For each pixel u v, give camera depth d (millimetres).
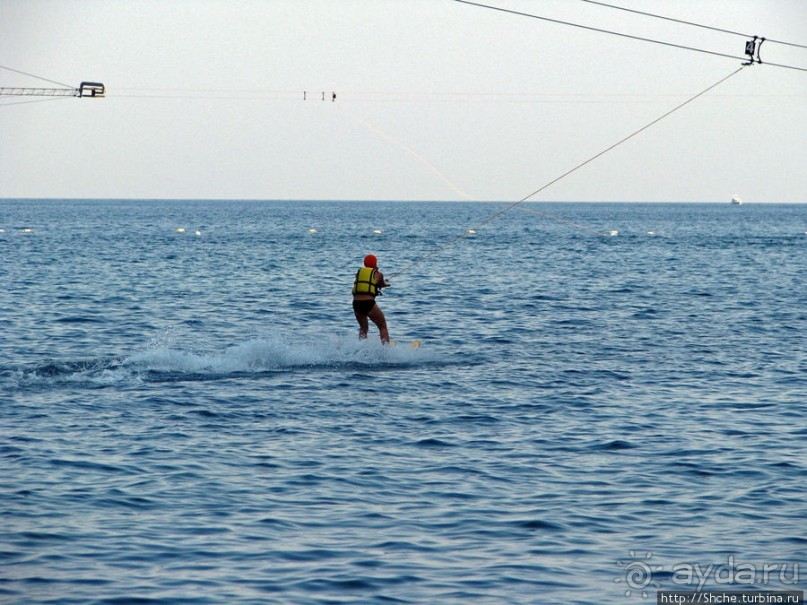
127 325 79375
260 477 35094
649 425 43969
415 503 32469
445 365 60500
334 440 40719
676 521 30844
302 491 33562
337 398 49406
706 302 102000
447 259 177000
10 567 26359
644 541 29109
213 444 39656
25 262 152000
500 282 125250
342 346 65562
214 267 147750
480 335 75688
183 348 67938
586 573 26719
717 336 75625
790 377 56812
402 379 55219
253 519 30609
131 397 48531
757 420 45000
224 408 46406
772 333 77562
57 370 55219
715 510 31906
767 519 31016
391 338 73438
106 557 27219
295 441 40438
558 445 40219
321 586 25547
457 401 49125
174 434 41156
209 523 30156
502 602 24812
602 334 76562
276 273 138125
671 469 36656
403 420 44656
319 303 99375
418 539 29109
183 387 51344
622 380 55656
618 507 32156
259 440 40500
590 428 43250
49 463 36250
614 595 25312
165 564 26828
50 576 25812
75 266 144875
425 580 26078
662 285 122500
